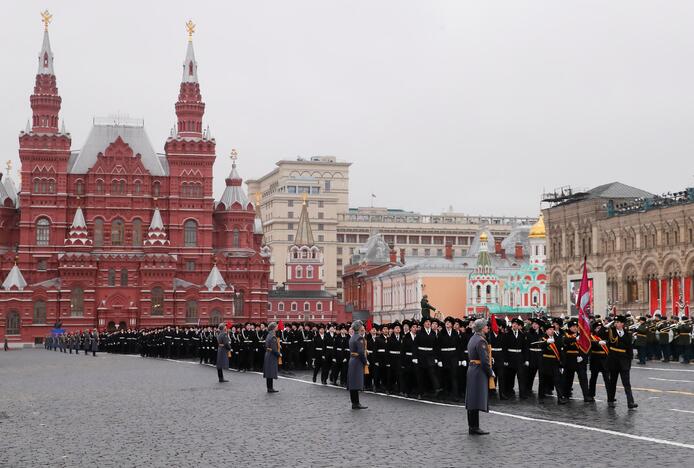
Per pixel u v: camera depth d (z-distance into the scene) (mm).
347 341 44406
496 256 185000
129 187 166625
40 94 164375
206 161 170125
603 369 33094
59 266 159250
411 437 25422
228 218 174000
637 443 23562
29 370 67812
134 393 42656
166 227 168500
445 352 36188
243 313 171625
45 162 163500
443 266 160500
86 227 162500
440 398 36812
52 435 27406
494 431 26281
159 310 161875
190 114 170750
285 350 58812
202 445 24828
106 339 129250
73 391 44656
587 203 127625
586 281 35094
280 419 30438
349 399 37188
